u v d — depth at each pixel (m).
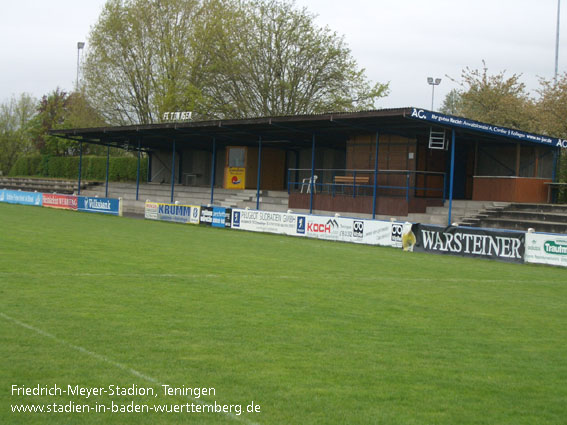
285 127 28.59
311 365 6.89
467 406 5.88
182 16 48.53
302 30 45.00
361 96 45.50
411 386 6.36
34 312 8.83
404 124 25.91
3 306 9.12
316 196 30.98
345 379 6.47
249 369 6.65
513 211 25.58
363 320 9.31
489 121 43.44
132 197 43.47
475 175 30.41
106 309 9.26
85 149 65.88
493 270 16.73
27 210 34.31
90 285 11.25
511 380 6.72
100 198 35.47
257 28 45.81
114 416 5.33
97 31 49.31
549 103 37.25
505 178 27.48
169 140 40.78
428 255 20.20
